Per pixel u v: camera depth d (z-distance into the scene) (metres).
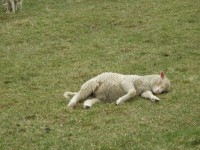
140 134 12.09
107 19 26.66
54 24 25.84
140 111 13.72
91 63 19.53
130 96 14.48
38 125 13.09
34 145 11.90
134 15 27.36
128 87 14.59
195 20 25.97
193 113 13.34
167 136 11.95
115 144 11.59
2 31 24.89
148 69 18.41
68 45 22.42
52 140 12.02
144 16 27.09
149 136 11.98
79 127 12.85
